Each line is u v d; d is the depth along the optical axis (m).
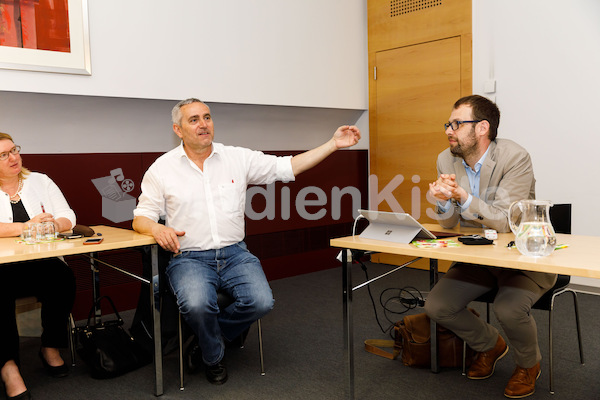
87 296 3.69
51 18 3.29
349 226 5.25
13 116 3.42
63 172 3.61
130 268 3.88
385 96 5.05
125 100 3.77
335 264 5.17
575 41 3.83
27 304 2.67
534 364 2.26
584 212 3.89
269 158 2.87
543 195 4.10
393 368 2.66
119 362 2.60
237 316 2.52
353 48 5.04
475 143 2.41
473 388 2.39
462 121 2.39
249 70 4.25
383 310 3.64
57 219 2.64
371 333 3.18
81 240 2.37
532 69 4.07
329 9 4.80
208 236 2.63
